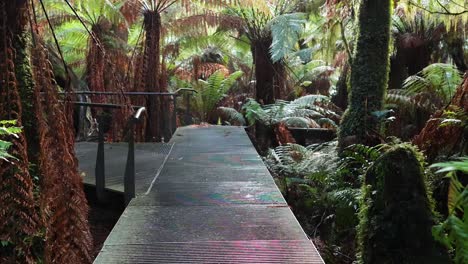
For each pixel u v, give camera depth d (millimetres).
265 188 3809
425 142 3475
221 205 3309
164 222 2922
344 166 4480
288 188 5070
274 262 2307
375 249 2227
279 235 2686
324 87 12273
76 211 2242
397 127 6117
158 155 5641
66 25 9766
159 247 2506
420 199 2189
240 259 2344
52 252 2143
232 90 14469
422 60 8578
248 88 13906
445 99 5785
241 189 3773
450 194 1531
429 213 2174
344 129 5035
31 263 2111
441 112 3664
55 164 2172
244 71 14289
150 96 7305
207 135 7582
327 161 4930
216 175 4348
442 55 8898
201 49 11898
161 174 4410
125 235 2684
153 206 3285
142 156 5570
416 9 7594
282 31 8305
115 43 9758
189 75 12469
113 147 6371
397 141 3984
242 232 2734
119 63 9602
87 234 2377
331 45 9281
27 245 2090
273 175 5555
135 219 2980
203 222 2924
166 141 6844
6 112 2127
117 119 7031
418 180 2227
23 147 2109
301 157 5863
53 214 2176
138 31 10445
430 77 5941
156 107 7328
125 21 8672
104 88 8484
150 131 7262
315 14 9539
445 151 3465
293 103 8391
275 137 8188
